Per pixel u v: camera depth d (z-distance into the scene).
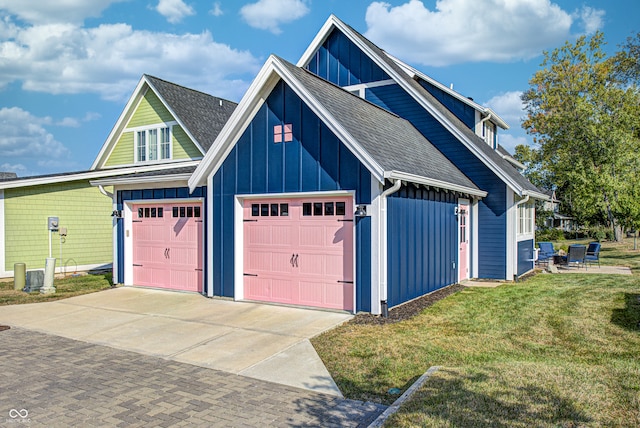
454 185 10.77
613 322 7.93
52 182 16.17
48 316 9.31
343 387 5.28
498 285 12.36
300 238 9.63
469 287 12.00
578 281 12.68
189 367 6.08
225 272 10.55
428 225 10.73
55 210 16.86
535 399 4.43
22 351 6.89
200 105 20.25
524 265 14.79
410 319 8.34
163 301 10.52
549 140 36.06
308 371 5.82
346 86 15.47
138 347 7.05
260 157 9.98
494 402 4.38
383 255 8.55
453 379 5.07
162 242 12.21
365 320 8.28
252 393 5.13
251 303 10.05
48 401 4.94
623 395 4.47
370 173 8.58
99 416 4.54
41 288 12.05
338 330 7.68
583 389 4.64
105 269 18.20
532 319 8.28
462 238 13.38
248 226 10.38
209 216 10.80
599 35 36.28
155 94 19.06
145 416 4.54
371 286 8.62
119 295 11.40
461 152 13.91
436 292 11.08
